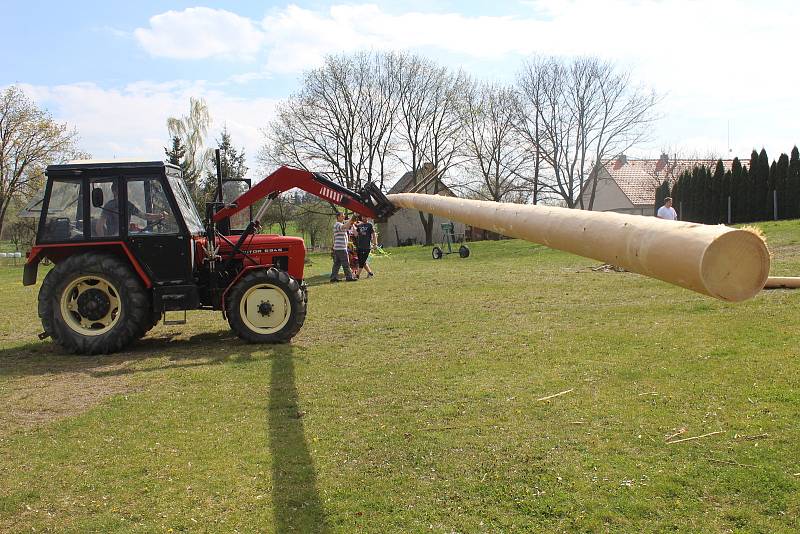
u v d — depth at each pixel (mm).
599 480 3791
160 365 7137
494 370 6363
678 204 34062
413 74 42094
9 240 44094
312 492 3809
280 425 5000
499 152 43406
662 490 3631
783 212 28656
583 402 5195
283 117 41000
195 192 35500
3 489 3953
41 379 6656
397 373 6434
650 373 5887
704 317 8133
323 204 41594
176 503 3713
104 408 5527
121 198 8000
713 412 4758
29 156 38906
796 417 4535
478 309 10250
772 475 3703
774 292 9281
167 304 8008
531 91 41469
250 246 8797
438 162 42656
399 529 3357
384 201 8188
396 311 10406
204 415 5281
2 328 10148
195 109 36844
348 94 41062
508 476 3918
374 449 4438
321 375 6480
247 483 3951
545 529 3305
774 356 6043
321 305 11391
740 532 3172
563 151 42094
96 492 3885
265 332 8172
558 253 22844
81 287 8016
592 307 9734
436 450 4371
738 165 30734
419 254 29828
